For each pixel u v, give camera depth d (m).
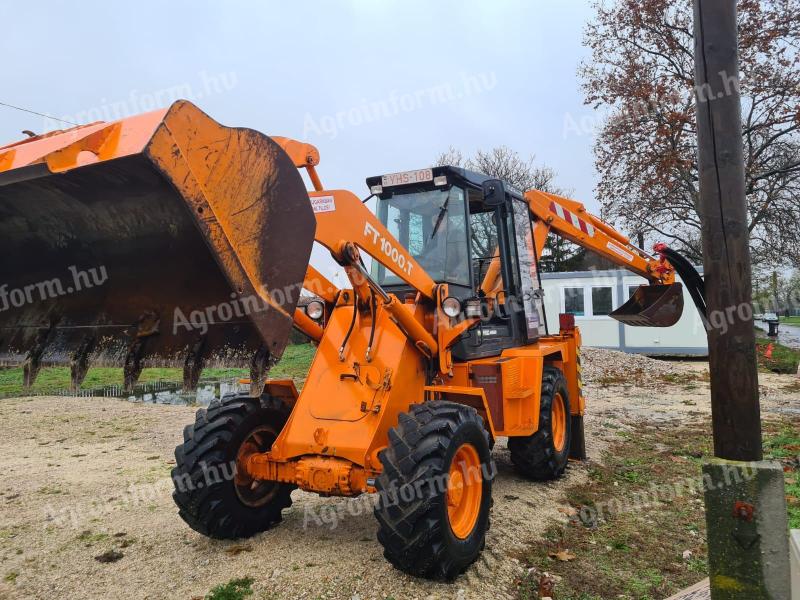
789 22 15.66
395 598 3.01
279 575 3.28
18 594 3.18
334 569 3.34
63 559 3.62
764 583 2.12
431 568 3.08
